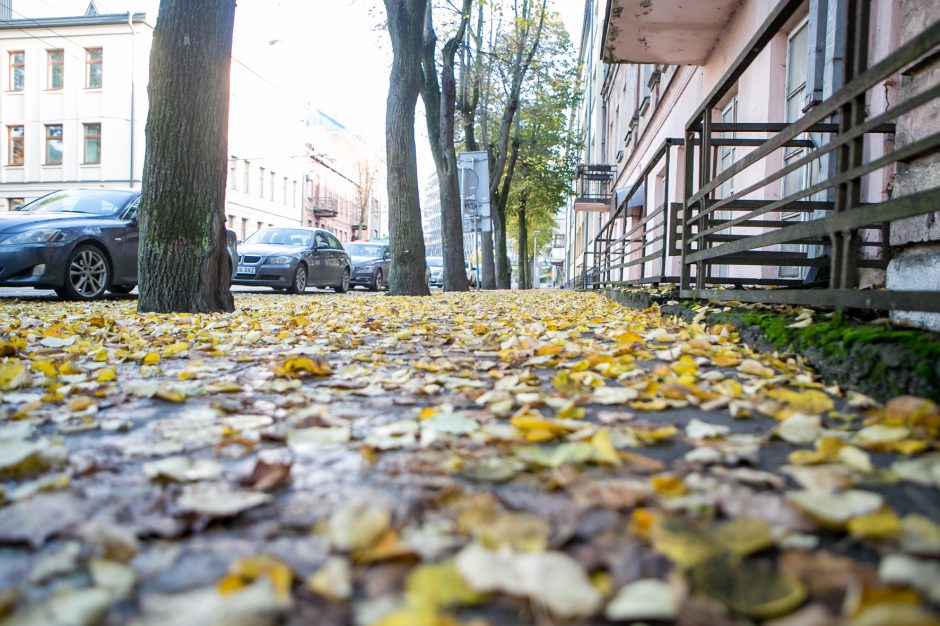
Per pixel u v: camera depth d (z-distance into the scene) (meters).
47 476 1.59
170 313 6.60
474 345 4.40
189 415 2.26
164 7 6.68
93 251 9.34
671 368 2.98
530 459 1.62
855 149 2.84
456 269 16.58
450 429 1.98
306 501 1.42
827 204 4.91
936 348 2.08
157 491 1.49
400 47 12.26
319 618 0.94
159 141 6.77
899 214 2.38
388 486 1.52
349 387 2.82
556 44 24.72
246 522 1.31
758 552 1.12
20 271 8.52
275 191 44.84
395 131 12.55
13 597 0.98
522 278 35.53
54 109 33.16
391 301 10.38
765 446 1.83
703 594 0.95
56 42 32.75
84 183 33.31
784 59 7.21
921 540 1.12
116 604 0.99
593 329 5.48
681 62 10.52
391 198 12.80
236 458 1.77
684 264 6.11
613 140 26.25
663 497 1.37
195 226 6.91
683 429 2.05
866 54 2.79
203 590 1.01
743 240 4.20
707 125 5.30
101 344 4.28
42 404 2.47
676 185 12.52
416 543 1.16
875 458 1.67
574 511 1.33
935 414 1.77
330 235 17.53
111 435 2.02
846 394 2.40
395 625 0.86
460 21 17.03
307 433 1.95
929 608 0.91
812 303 3.24
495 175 24.19
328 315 6.99
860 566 1.03
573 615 0.93
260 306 8.52
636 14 8.79
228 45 6.96
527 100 27.70
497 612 0.97
